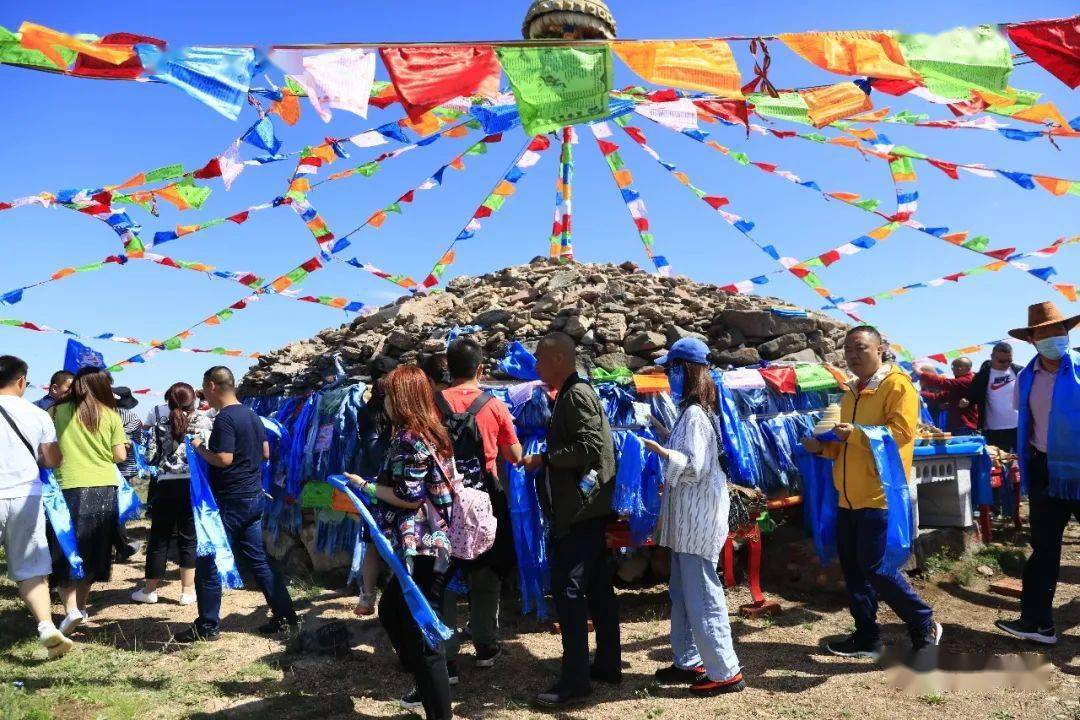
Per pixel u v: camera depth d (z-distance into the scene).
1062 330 4.29
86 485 4.98
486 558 3.85
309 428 6.37
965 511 5.98
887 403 4.06
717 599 3.66
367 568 4.72
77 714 3.48
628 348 6.11
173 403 5.65
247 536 4.70
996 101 3.72
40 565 4.26
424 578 3.25
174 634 4.76
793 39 3.16
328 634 4.41
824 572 5.28
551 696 3.57
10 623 4.96
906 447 3.98
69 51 2.67
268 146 3.42
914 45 3.14
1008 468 7.13
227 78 2.76
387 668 4.15
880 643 4.11
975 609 4.96
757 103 3.67
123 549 5.38
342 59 2.88
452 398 3.99
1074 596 5.21
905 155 4.64
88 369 5.14
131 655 4.38
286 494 6.56
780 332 6.36
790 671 3.94
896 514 3.88
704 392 3.80
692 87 3.02
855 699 3.55
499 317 6.75
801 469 5.56
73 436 5.00
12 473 4.22
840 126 4.85
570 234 9.09
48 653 4.37
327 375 6.96
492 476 3.89
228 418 4.64
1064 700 3.47
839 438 3.97
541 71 3.00
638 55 3.01
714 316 6.68
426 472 3.24
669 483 3.62
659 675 3.86
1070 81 3.18
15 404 4.35
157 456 5.83
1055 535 4.32
